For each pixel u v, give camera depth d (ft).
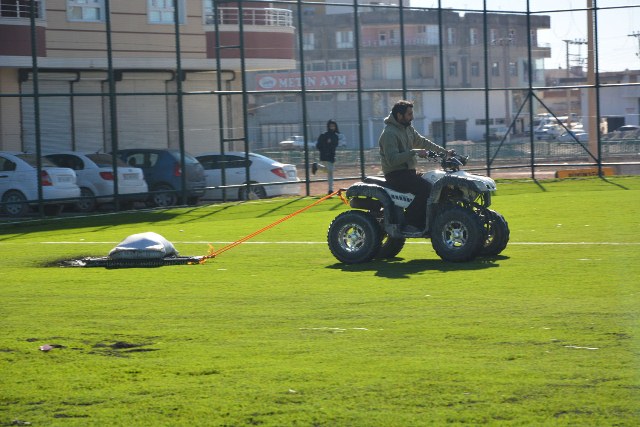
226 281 81.00
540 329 56.65
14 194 161.99
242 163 188.55
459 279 78.07
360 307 66.18
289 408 42.01
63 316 65.31
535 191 180.34
